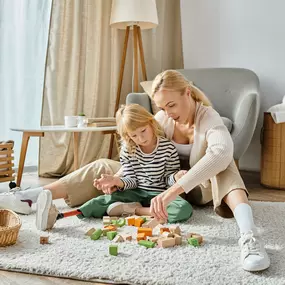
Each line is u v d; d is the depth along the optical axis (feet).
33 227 4.89
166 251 4.07
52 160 9.29
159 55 10.42
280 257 3.92
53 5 9.04
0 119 8.99
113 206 5.28
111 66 10.09
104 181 5.34
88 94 9.64
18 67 9.19
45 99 9.18
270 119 7.99
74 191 5.75
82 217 5.32
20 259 3.84
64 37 9.25
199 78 8.94
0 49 8.88
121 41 10.18
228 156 4.43
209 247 4.19
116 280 3.43
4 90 9.02
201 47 10.39
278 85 9.61
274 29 9.54
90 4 9.46
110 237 4.45
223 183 4.49
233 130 7.30
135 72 9.51
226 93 8.58
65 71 9.32
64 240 4.41
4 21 8.89
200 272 3.54
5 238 4.16
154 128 5.49
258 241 3.74
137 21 9.25
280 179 7.89
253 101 7.30
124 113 5.35
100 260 3.82
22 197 5.50
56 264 3.72
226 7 10.02
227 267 3.66
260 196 7.26
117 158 9.93
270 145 7.99
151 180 5.58
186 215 5.16
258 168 9.88
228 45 10.08
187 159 5.74
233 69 8.82
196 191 5.62
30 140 9.63
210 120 5.00
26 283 3.45
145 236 4.45
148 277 3.43
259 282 3.35
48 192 4.75
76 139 7.90
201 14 10.31
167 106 4.83
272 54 9.61
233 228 4.86
